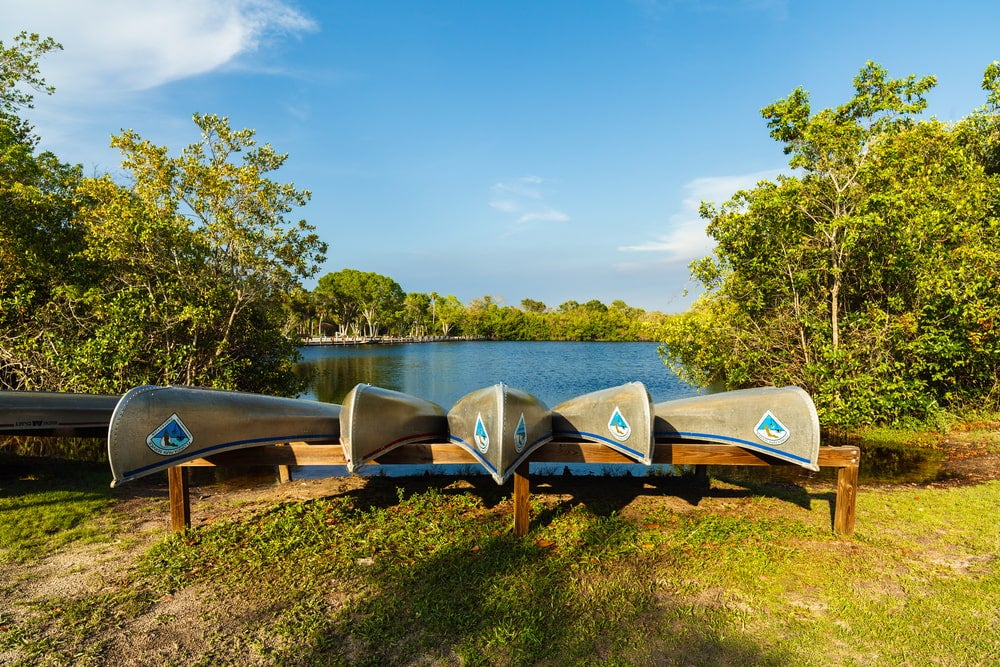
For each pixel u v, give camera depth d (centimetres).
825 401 1041
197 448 412
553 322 8762
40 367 1115
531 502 535
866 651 296
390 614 331
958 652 294
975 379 1136
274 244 1252
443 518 491
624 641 304
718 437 471
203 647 303
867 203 992
